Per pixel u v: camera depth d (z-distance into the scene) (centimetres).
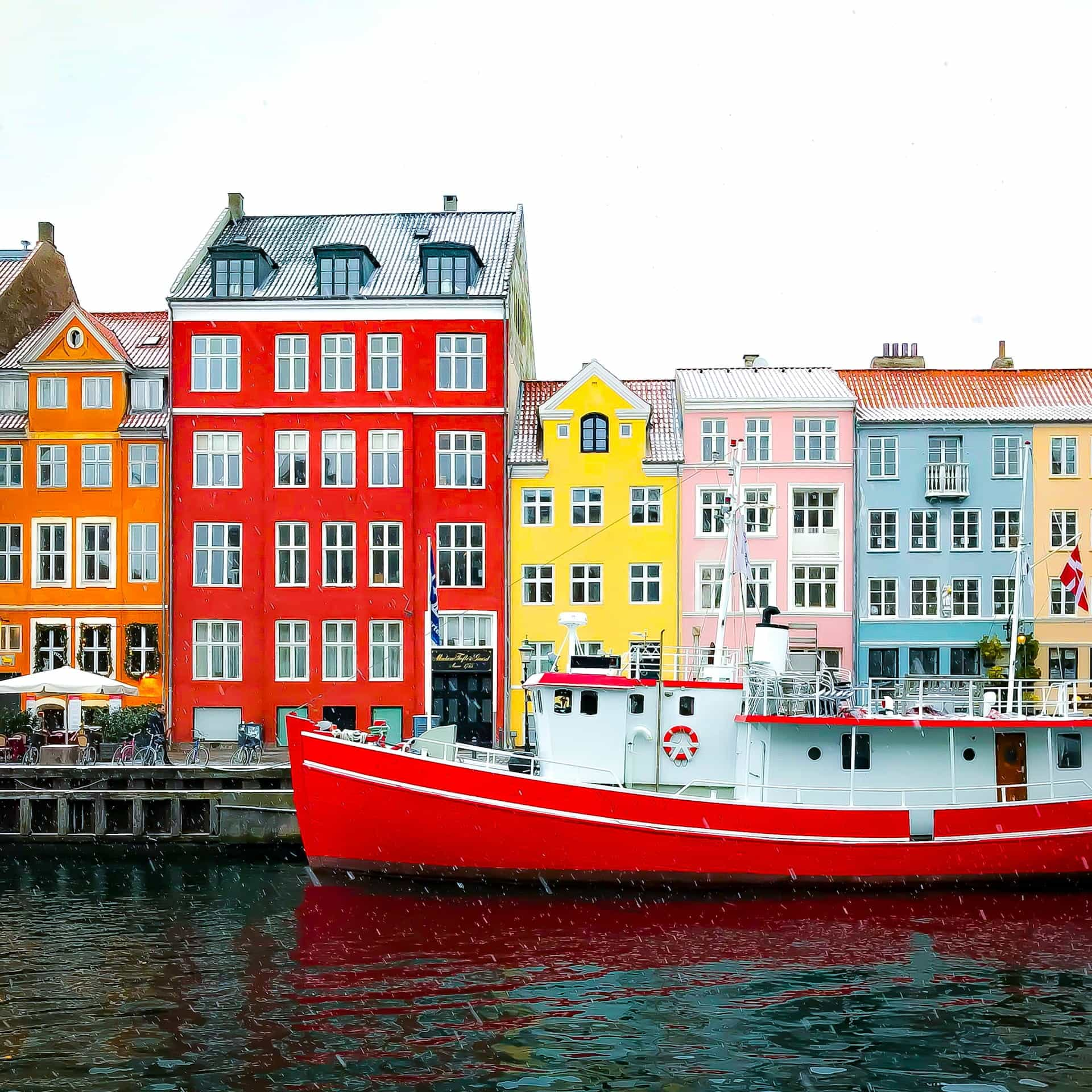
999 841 2612
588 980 2036
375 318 4275
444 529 4256
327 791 2558
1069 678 4225
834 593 4256
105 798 3231
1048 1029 1822
